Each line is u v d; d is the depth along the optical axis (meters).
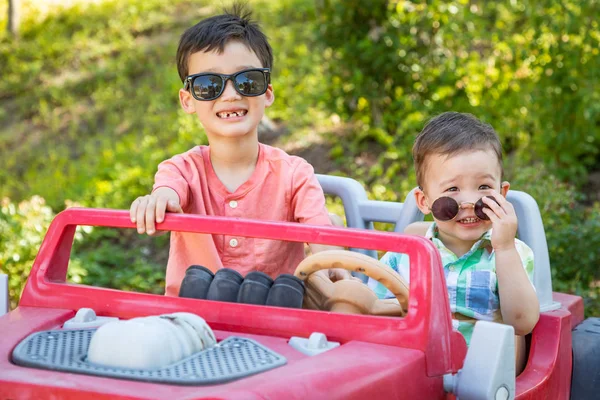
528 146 7.64
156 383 1.75
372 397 1.82
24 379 1.78
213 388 1.70
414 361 1.94
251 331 2.13
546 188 6.18
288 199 2.96
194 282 2.28
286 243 2.91
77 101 12.15
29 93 12.66
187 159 2.96
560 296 2.99
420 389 1.95
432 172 2.68
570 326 2.75
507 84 7.88
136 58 12.94
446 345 2.01
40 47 13.98
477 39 8.37
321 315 2.09
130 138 10.42
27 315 2.25
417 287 2.02
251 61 2.84
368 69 8.13
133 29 14.02
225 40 2.81
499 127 7.75
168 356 1.85
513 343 2.00
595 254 5.48
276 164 2.98
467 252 2.74
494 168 2.65
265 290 2.23
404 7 7.87
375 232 2.10
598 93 7.19
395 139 8.09
